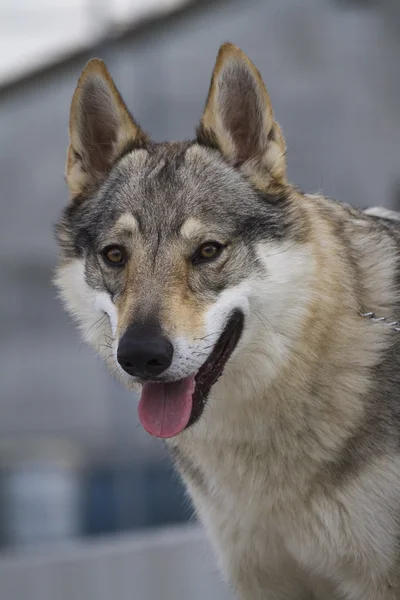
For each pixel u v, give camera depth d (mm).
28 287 18391
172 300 6117
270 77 20125
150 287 6152
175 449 6984
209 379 6270
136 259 6289
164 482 17484
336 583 6766
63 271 6898
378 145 20453
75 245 6812
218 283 6270
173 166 6602
